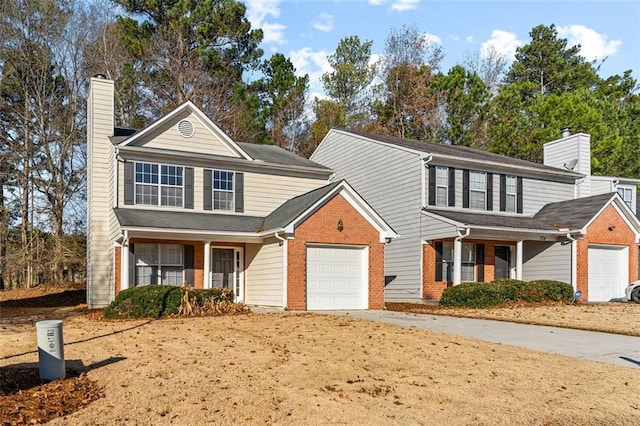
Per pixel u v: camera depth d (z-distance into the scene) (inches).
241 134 1462.8
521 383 326.6
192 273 797.2
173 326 529.0
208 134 851.4
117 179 776.3
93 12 1301.7
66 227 1298.0
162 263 780.0
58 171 1267.2
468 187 962.7
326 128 1664.6
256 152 954.1
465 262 951.6
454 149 1078.4
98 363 358.0
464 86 1642.5
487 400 290.8
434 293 903.1
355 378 326.0
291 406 269.6
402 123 1701.5
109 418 246.5
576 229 920.9
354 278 768.9
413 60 1742.1
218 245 824.9
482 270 964.0
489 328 565.6
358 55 1887.3
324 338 456.1
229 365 352.8
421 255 899.4
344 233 756.0
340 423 248.2
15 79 1203.9
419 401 285.3
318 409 265.9
